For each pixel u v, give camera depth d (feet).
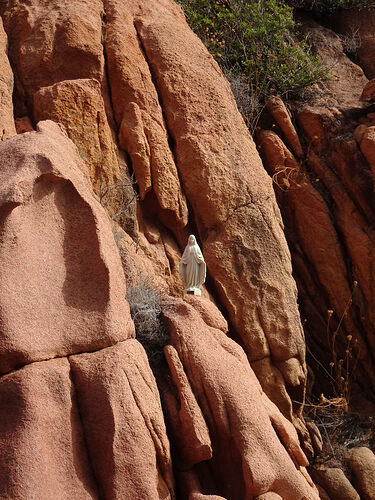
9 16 35.86
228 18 47.93
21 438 20.20
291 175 43.29
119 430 21.54
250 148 37.88
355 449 37.60
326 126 44.11
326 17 55.88
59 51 34.76
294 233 43.11
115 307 23.24
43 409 20.83
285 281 36.17
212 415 23.89
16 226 21.91
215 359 24.98
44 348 21.66
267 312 35.32
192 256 29.53
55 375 21.44
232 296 34.94
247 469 23.00
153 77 36.78
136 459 21.53
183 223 35.24
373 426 39.50
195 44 38.78
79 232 23.39
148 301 26.45
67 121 32.86
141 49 37.11
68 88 33.22
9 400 20.65
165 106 36.29
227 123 37.19
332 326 42.27
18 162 22.84
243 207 36.14
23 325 21.40
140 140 34.30
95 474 21.36
